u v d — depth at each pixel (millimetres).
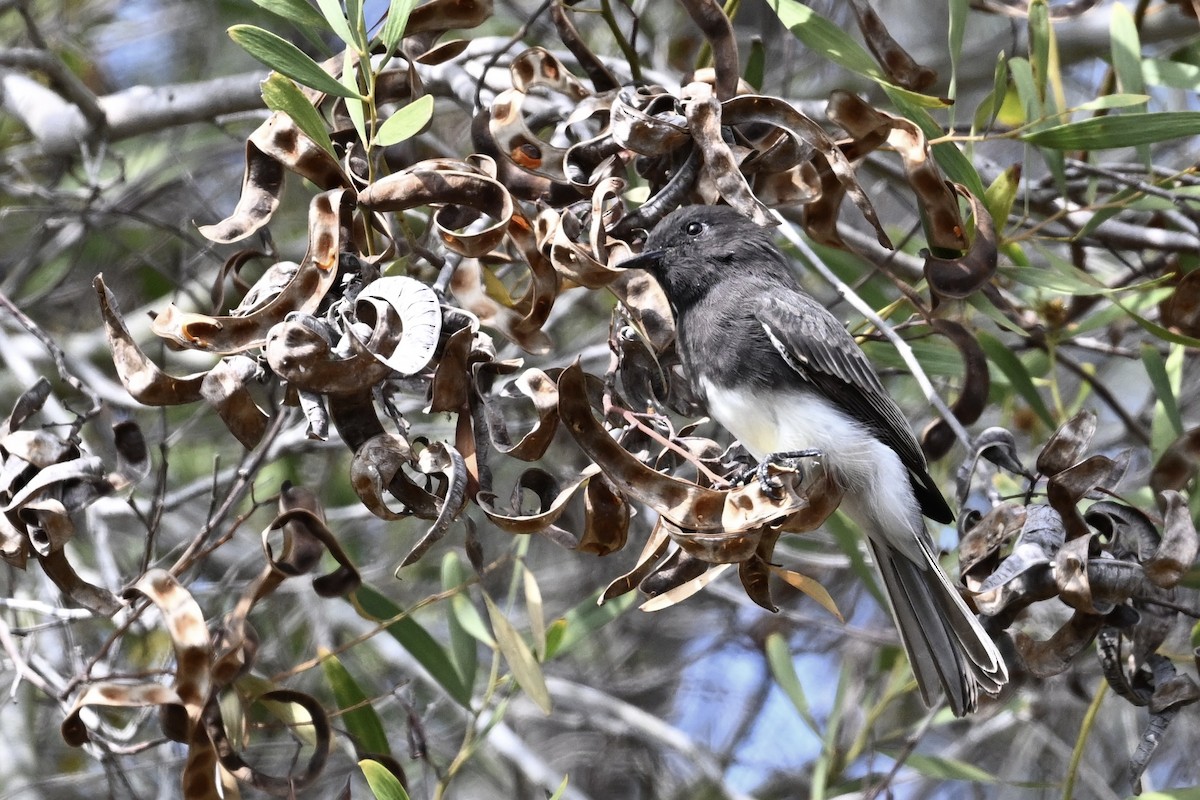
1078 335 12773
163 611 7094
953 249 8766
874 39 9188
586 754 16172
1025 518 8172
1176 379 11523
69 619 8898
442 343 7309
